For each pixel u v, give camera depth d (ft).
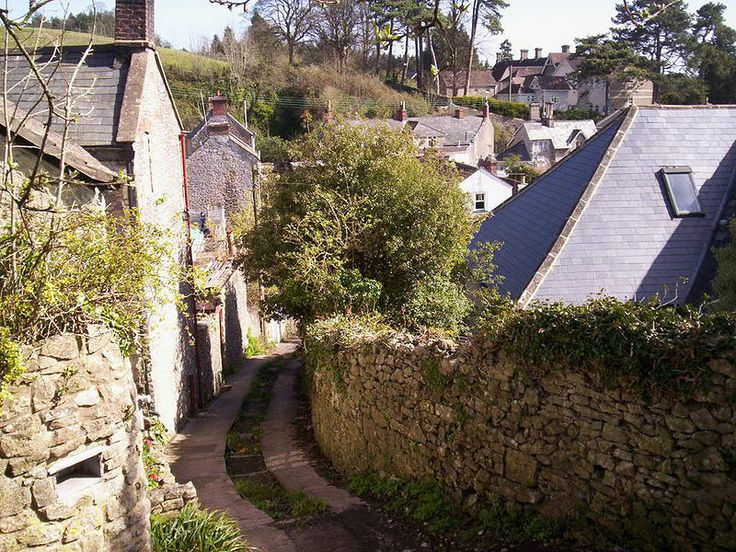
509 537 24.59
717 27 144.15
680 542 20.48
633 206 44.93
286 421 51.44
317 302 48.47
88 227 21.20
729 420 19.43
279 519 30.37
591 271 42.34
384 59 226.38
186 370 56.39
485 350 26.68
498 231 57.98
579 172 49.78
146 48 49.39
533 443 24.71
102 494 17.99
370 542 27.09
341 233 51.26
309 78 198.59
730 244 38.47
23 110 39.96
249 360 88.22
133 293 21.35
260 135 184.55
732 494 19.36
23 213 18.42
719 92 142.20
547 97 250.37
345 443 37.27
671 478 20.67
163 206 52.75
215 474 39.01
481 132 184.75
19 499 16.20
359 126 57.57
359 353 35.32
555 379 23.99
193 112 184.55
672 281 42.22
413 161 55.42
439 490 29.12
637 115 49.03
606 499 22.40
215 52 228.84
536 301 26.71
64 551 16.85
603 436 22.43
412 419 30.91
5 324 16.67
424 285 51.06
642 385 21.16
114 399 18.44
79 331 17.74
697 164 47.19
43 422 16.62
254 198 94.07
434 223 51.19
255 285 101.50
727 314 20.26
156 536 22.50
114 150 43.32
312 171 56.39
